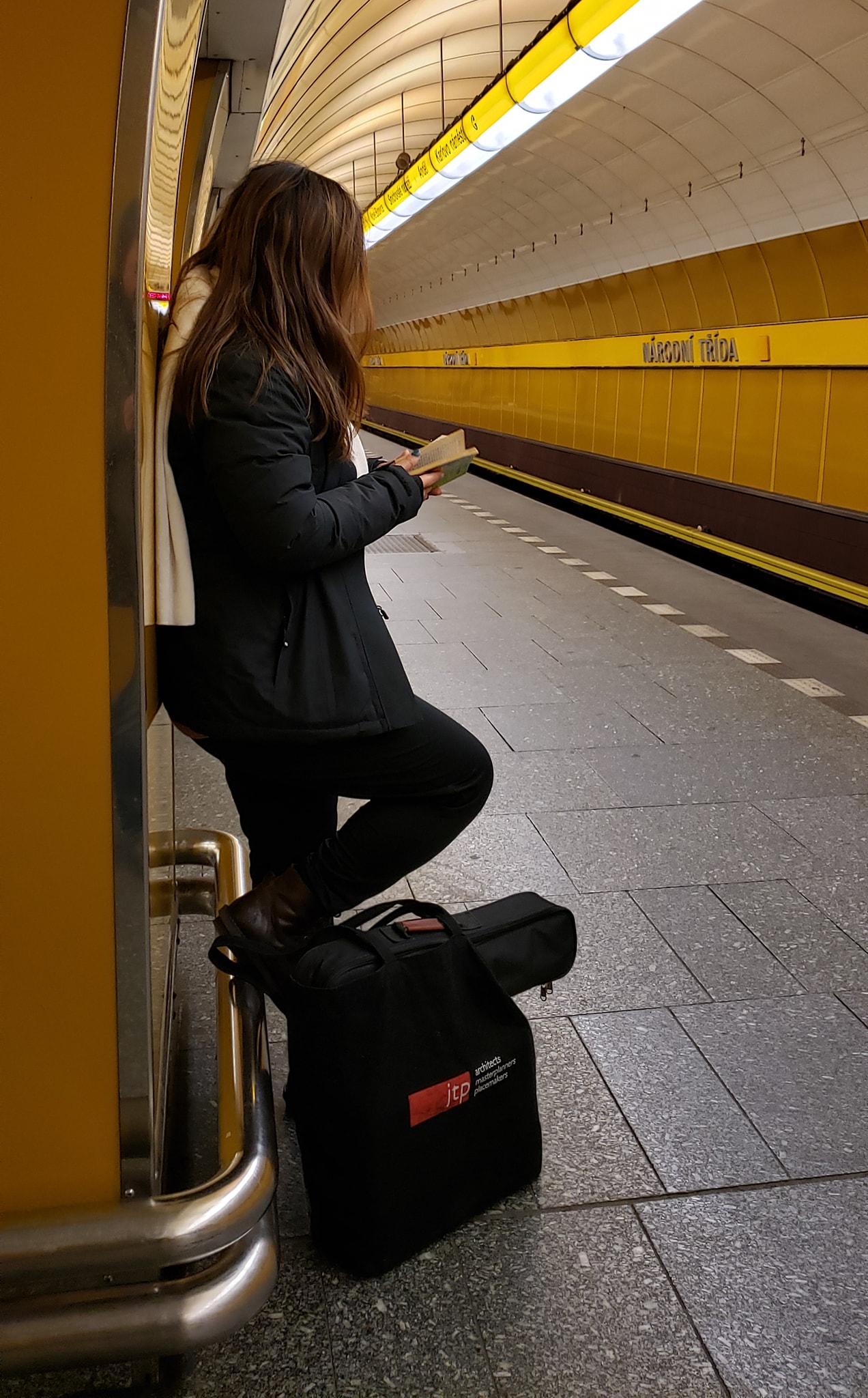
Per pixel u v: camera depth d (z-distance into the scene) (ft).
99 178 4.23
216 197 29.66
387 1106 6.03
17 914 4.80
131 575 4.58
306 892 6.60
